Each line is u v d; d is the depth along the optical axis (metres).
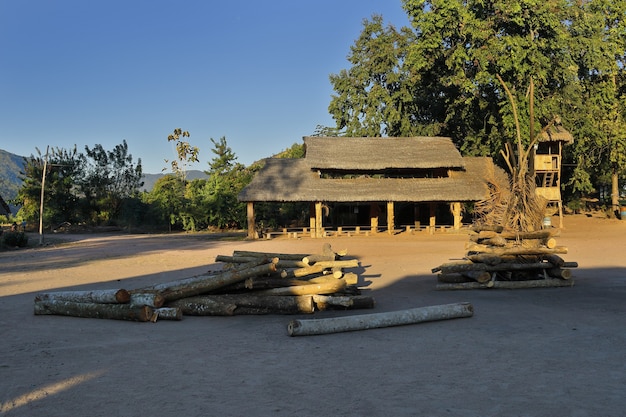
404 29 48.47
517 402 5.18
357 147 39.50
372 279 14.88
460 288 12.71
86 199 58.16
